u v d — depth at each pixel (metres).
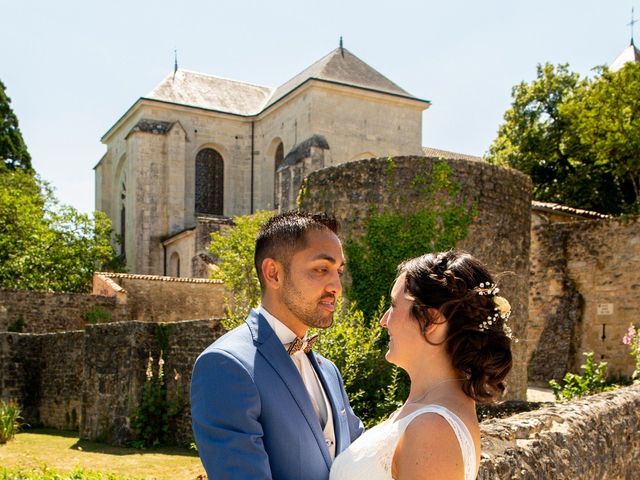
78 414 17.77
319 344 8.85
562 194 34.84
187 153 45.09
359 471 2.30
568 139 34.16
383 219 13.48
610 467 5.66
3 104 45.44
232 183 46.22
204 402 2.28
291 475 2.31
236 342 2.42
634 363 18.33
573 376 11.02
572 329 19.69
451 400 2.26
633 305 18.72
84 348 16.11
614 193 33.75
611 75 31.05
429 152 48.84
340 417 2.77
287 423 2.33
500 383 2.34
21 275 31.31
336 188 13.98
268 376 2.36
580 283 19.97
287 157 38.62
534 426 4.89
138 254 42.44
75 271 33.31
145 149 43.06
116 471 10.93
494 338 2.30
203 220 36.28
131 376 14.61
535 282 21.02
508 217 14.14
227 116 45.94
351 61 43.69
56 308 23.84
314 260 2.47
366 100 40.78
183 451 13.46
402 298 2.45
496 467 3.90
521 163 36.72
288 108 42.44
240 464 2.16
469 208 13.55
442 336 2.33
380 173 13.62
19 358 19.31
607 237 19.52
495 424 4.81
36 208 34.47
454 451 2.09
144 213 42.72
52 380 18.91
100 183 51.28
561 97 36.81
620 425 6.14
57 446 14.37
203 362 2.34
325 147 37.72
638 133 28.84
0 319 22.77
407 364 2.44
